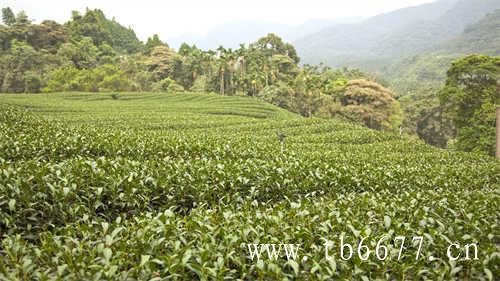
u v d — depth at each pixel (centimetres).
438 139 6988
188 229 609
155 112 4472
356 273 509
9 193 740
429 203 883
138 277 484
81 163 906
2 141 1300
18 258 544
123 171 920
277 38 11012
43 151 1318
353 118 6300
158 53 10069
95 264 488
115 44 13888
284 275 492
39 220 740
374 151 2566
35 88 7681
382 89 6575
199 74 9125
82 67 9244
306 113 7238
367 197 888
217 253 528
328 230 638
